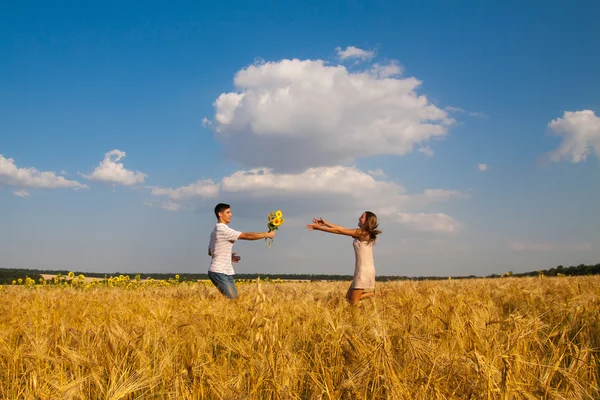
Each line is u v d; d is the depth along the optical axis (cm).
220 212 984
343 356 401
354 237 909
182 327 486
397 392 305
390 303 682
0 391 359
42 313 654
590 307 596
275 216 926
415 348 377
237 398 309
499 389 306
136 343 433
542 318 627
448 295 822
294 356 389
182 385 333
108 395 323
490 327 434
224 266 966
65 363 390
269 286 1431
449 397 309
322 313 560
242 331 499
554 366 345
